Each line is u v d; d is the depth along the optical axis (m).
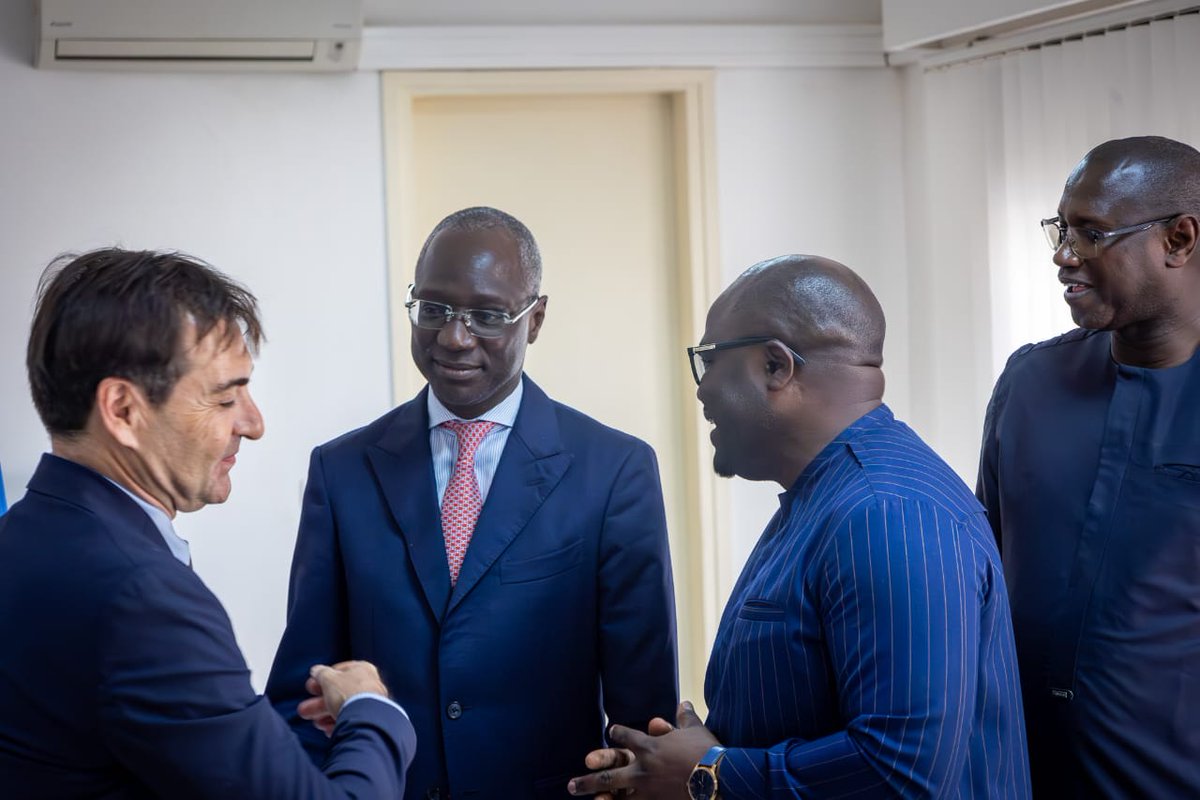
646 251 3.95
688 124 3.84
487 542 1.89
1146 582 1.73
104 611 1.24
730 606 1.68
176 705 1.25
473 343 1.85
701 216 3.86
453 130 3.82
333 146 3.68
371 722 1.42
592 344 3.93
